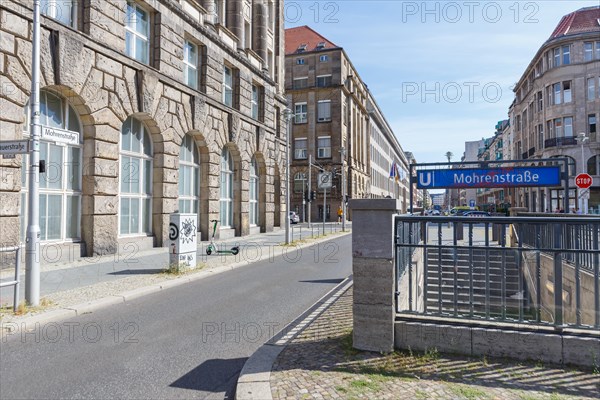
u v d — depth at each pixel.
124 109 14.44
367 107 71.19
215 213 20.86
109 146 13.77
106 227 13.71
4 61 10.41
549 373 4.13
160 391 4.05
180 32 17.83
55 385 4.16
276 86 32.84
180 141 17.80
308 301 8.09
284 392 3.73
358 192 61.28
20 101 10.82
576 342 4.30
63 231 12.80
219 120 21.20
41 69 11.31
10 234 10.55
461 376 4.07
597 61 42.12
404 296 5.38
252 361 4.54
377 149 82.31
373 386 3.85
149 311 7.24
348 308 7.05
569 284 5.02
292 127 55.22
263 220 28.11
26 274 7.07
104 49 13.41
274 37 32.84
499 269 4.91
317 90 54.47
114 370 4.58
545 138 46.12
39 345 5.40
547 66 46.25
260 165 27.95
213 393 4.03
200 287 9.51
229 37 23.08
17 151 7.27
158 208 16.72
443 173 9.96
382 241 4.78
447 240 5.29
